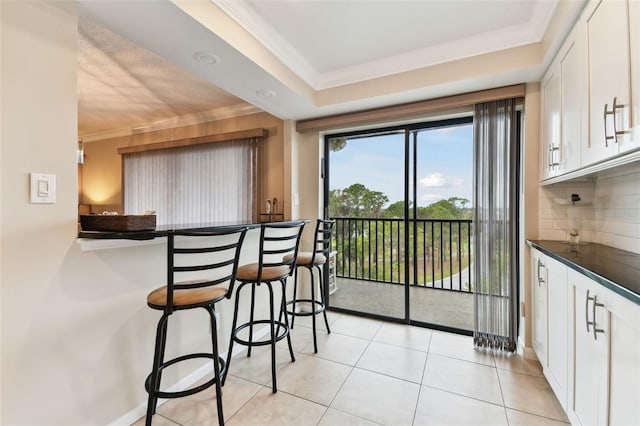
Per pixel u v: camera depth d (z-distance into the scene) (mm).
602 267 1239
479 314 2385
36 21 1172
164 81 2746
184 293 1455
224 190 3477
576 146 1522
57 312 1251
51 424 1234
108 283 1451
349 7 1763
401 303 3215
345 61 2406
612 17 1185
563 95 1702
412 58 2299
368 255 3322
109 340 1457
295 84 2420
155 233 1279
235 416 1623
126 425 1525
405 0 1701
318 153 3213
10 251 1106
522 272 2328
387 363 2170
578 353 1331
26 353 1158
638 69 1021
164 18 1474
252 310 2148
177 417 1614
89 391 1372
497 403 1719
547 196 2152
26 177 1145
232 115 3508
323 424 1562
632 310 913
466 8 1770
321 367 2121
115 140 4438
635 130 1037
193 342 1944
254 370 2086
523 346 2248
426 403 1725
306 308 3326
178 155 3793
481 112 2373
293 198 3186
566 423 1552
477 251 2381
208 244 2059
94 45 2131
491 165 2328
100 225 1427
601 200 1924
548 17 1746
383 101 2588
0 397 1092
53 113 1224
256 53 1957
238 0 1700
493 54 2070
